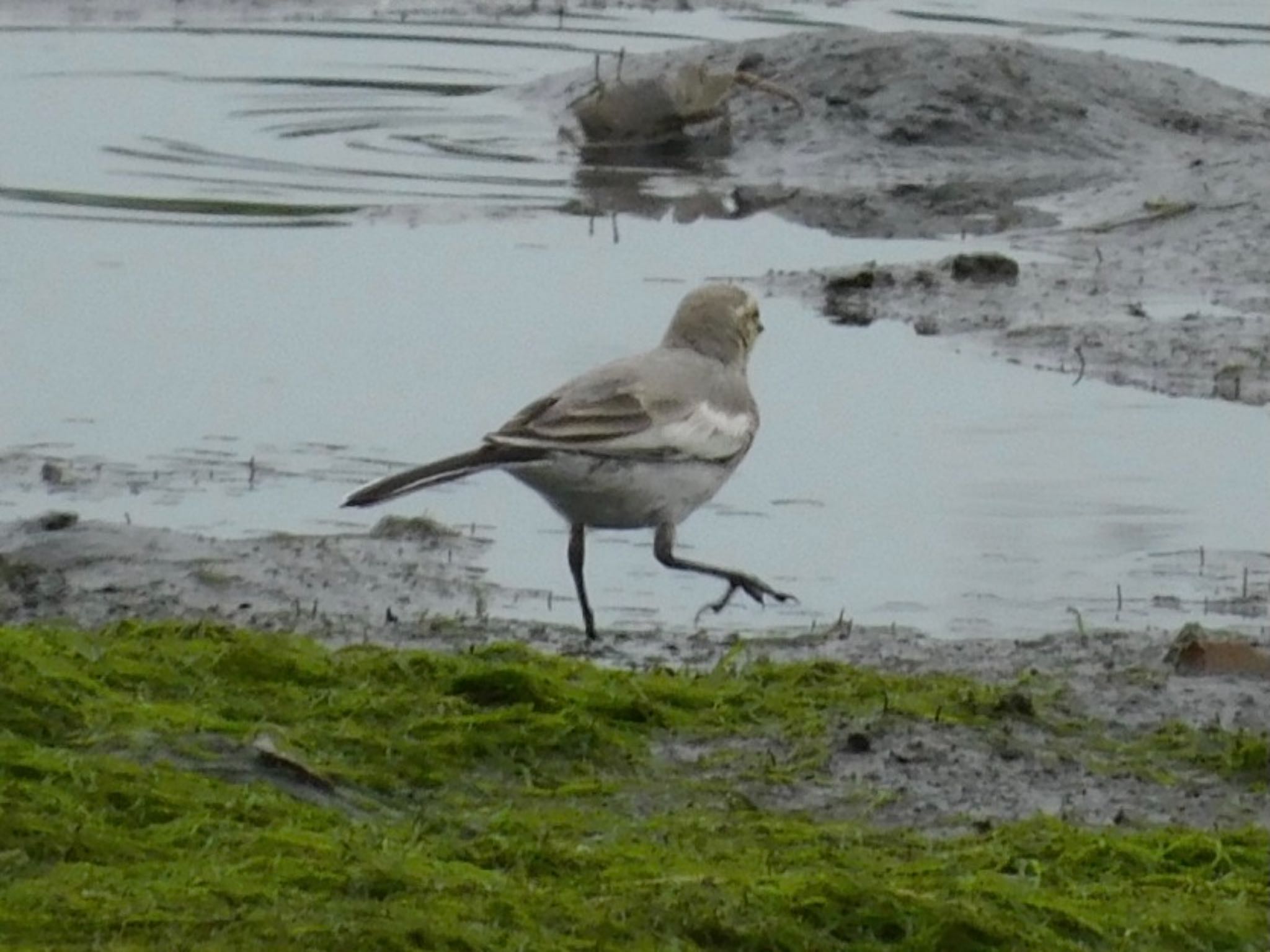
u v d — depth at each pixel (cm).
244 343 1800
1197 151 2506
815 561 1412
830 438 1642
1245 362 1827
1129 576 1388
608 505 1241
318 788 940
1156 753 1070
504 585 1366
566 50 2905
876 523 1480
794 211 2266
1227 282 2058
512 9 3178
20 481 1521
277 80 2720
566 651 1239
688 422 1252
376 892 807
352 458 1573
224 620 1264
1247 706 1136
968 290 2009
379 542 1420
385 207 2202
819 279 2019
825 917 819
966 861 906
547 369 1739
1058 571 1394
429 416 1648
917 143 2486
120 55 2817
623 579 1383
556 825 920
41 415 1648
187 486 1518
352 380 1722
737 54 2652
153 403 1670
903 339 1875
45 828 827
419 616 1302
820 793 1002
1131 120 2564
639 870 853
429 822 913
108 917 763
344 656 1104
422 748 991
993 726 1086
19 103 2558
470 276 1986
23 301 1891
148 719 966
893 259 2103
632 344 1803
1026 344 1870
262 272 1983
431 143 2467
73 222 2116
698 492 1269
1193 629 1211
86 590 1305
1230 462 1602
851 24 3080
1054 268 2080
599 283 1975
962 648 1244
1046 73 2595
